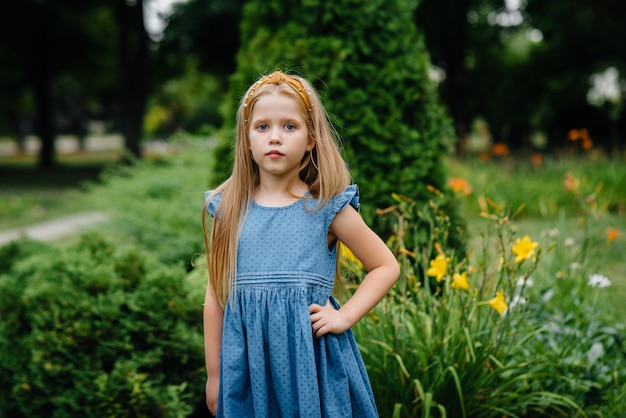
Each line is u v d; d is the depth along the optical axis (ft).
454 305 9.09
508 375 8.64
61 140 190.08
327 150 6.09
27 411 8.75
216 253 6.16
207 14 52.80
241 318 5.93
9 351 9.21
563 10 57.62
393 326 8.57
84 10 71.46
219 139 13.16
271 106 5.89
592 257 13.50
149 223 16.93
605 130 59.41
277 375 5.74
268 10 12.66
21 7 69.15
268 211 6.03
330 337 5.85
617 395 9.27
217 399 6.23
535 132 77.56
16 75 79.00
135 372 8.64
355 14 11.26
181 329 9.23
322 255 5.97
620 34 56.59
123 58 61.57
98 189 23.35
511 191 27.25
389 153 11.07
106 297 9.29
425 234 10.58
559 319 10.59
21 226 32.37
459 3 57.52
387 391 8.52
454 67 58.39
